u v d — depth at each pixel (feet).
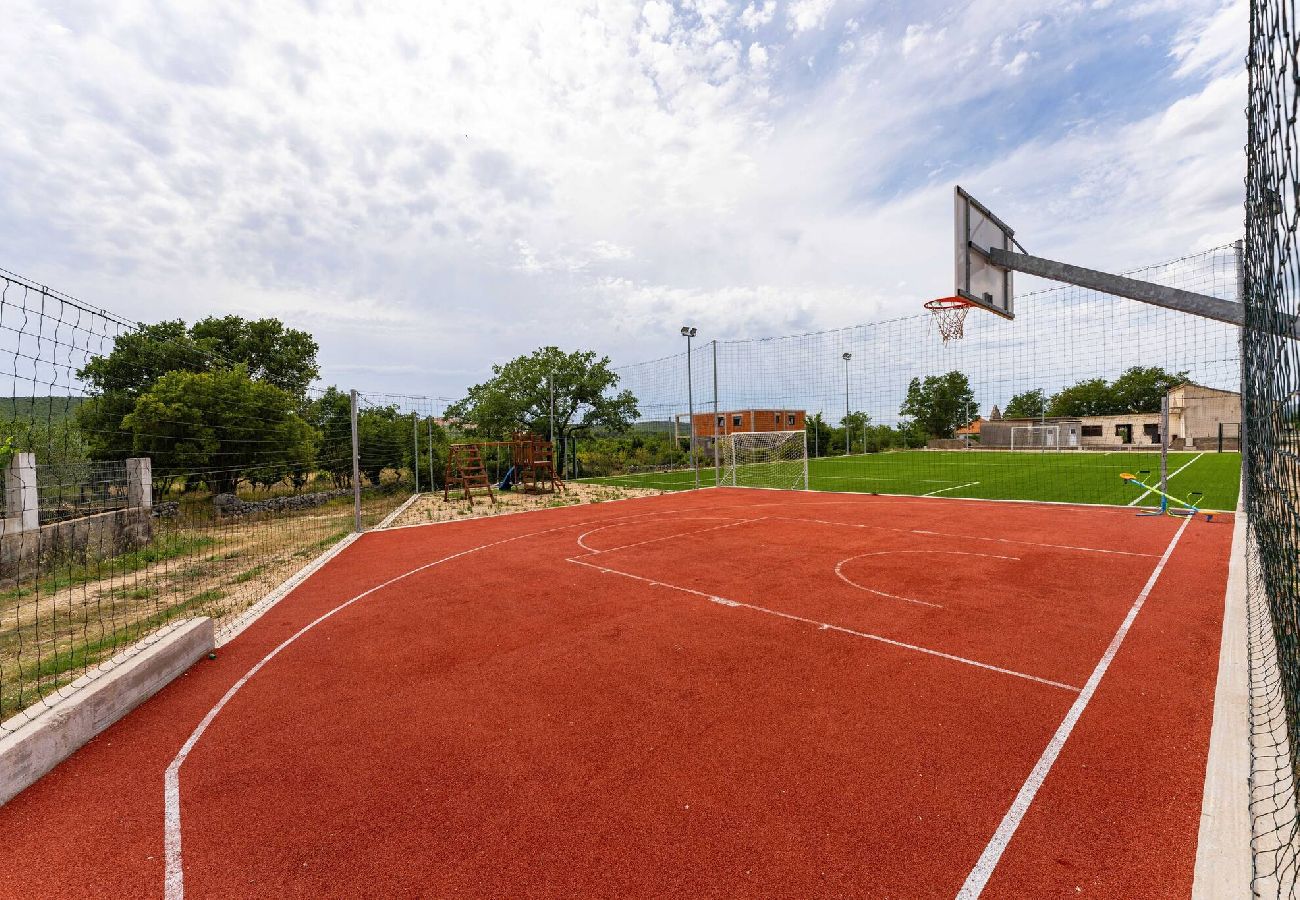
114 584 28.32
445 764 11.66
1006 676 15.16
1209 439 131.44
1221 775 10.15
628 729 12.85
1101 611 20.30
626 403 110.32
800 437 97.76
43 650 19.25
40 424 31.40
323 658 17.80
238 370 63.05
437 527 45.29
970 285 26.63
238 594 26.08
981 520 41.11
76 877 8.87
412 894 8.23
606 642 18.39
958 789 10.35
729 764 11.34
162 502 53.67
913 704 13.70
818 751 11.73
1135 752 11.39
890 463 109.29
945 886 8.10
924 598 22.26
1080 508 46.70
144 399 54.65
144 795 10.96
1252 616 18.58
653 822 9.66
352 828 9.77
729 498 60.34
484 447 75.36
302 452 65.92
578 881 8.38
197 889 8.52
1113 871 8.28
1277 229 6.57
